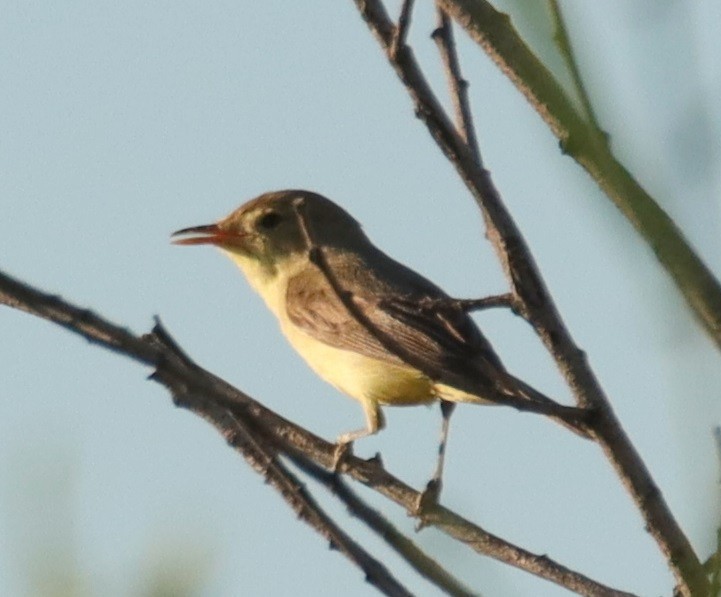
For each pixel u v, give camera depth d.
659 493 7.75
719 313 5.13
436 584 7.57
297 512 7.81
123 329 7.74
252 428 8.04
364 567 7.56
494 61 6.88
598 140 4.10
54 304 7.52
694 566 7.73
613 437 7.71
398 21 6.71
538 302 7.50
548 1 4.07
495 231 7.60
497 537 8.62
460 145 7.06
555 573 8.44
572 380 7.71
